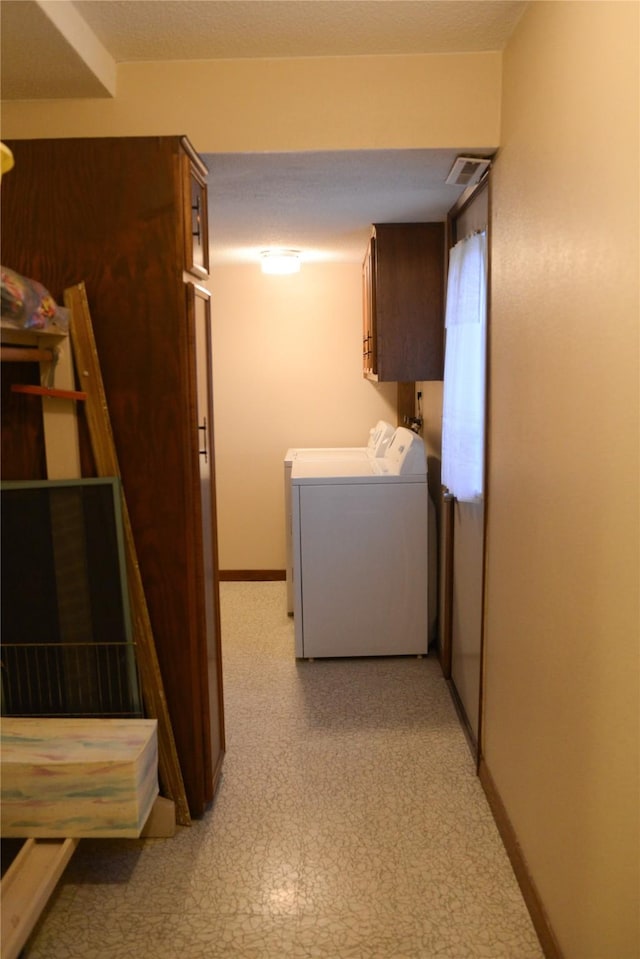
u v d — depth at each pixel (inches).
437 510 137.4
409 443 131.6
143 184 74.5
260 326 181.8
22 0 58.9
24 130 81.2
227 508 189.2
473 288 92.3
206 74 80.4
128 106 80.8
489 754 90.0
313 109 80.7
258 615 163.6
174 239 75.1
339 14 69.7
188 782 85.3
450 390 105.7
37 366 76.6
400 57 79.8
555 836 63.0
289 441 186.1
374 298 130.3
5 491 75.8
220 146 81.3
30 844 66.6
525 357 71.0
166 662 82.4
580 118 54.4
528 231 69.5
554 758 63.0
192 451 79.1
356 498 131.1
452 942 67.7
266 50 77.9
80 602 78.4
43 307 67.8
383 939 68.1
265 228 129.3
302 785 93.7
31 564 77.2
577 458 56.0
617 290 47.7
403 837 83.1
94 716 80.4
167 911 71.7
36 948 67.1
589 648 54.0
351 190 100.1
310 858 79.5
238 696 120.7
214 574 92.2
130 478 78.6
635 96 44.6
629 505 46.4
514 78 74.3
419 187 98.8
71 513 77.1
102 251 75.4
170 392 77.2
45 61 70.9
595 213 51.5
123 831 67.2
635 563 45.7
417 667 132.1
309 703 117.7
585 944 55.7
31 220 75.4
